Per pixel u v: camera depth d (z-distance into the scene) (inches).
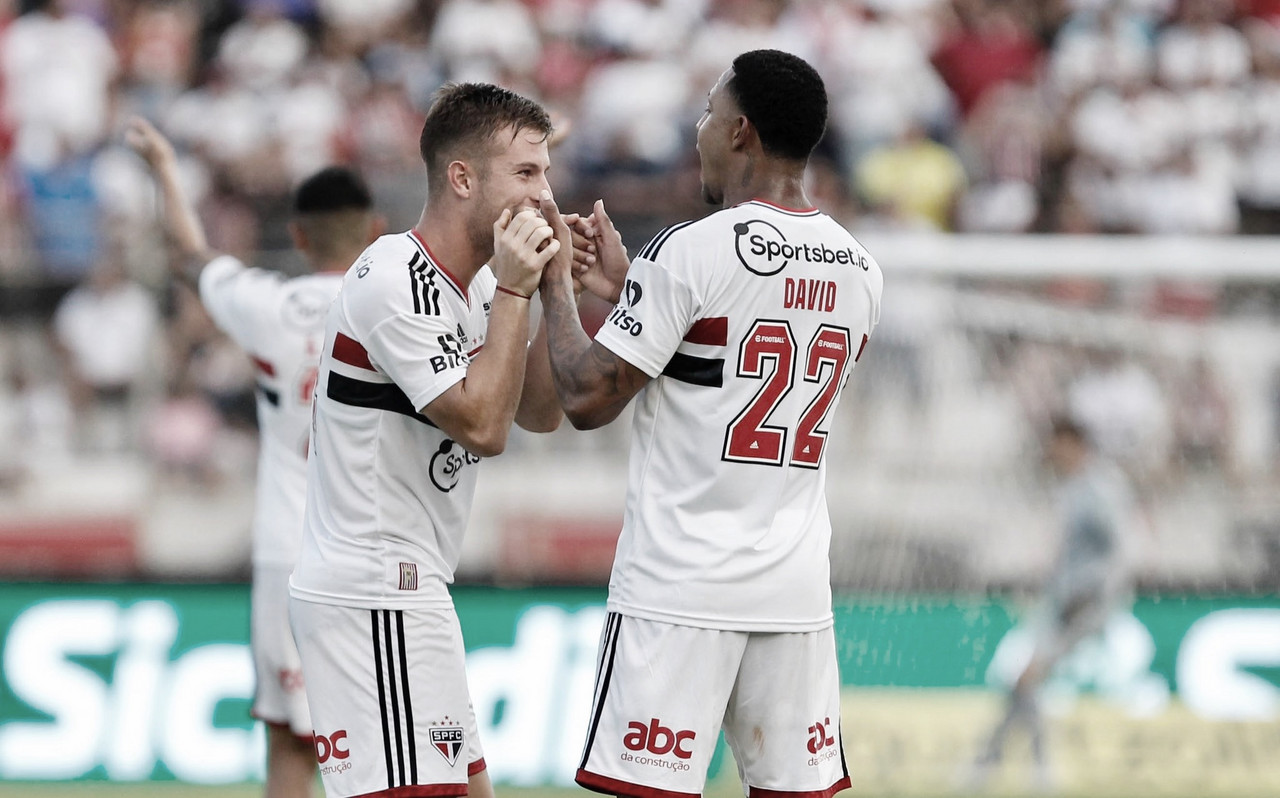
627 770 528.4
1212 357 1107.9
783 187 541.0
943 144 1679.4
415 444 549.3
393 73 1657.2
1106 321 1111.0
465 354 552.4
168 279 1190.3
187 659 1104.8
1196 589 1096.8
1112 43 1708.9
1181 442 1105.4
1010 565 1101.7
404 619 549.6
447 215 546.9
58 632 1103.0
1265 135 1691.7
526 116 546.3
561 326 540.1
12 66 1572.3
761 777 546.6
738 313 525.0
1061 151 1657.2
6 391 1178.0
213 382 1186.6
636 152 1571.1
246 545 1171.9
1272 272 1100.5
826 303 538.0
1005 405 1112.2
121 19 1660.9
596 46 1674.5
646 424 541.0
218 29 1695.4
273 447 726.5
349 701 549.0
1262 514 1102.4
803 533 545.0
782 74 534.6
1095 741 1079.6
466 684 574.2
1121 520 1093.8
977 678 1090.7
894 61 1656.0
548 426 595.5
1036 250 1114.7
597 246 578.6
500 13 1681.8
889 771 1070.4
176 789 1063.0
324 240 743.7
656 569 531.2
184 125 1599.4
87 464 1174.3
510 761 1085.1
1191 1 1753.2
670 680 526.9
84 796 1042.7
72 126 1551.4
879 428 1114.7
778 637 540.1
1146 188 1638.8
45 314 1179.9
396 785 546.3
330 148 1574.8
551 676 1100.5
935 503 1108.5
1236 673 1089.4
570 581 1138.0
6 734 1086.4
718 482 530.3
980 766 1075.3
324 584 550.9
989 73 1708.9
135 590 1116.5
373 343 534.9
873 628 1096.8
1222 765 1077.1
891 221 1561.3
